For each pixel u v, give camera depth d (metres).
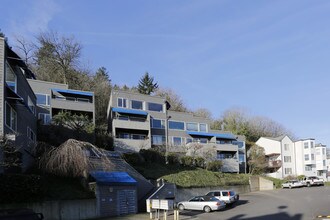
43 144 27.88
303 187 54.09
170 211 27.67
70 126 38.16
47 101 43.78
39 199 21.48
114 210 25.20
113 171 28.84
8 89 21.17
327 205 28.69
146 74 81.88
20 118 24.89
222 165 53.78
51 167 24.33
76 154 24.73
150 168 40.88
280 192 44.28
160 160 45.75
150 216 22.80
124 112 49.91
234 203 32.28
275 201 33.28
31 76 39.00
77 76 62.06
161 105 55.62
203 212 27.08
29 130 29.05
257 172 67.81
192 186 36.38
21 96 25.16
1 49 20.52
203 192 37.50
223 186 41.59
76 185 25.23
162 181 34.41
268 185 52.31
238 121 88.81
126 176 27.94
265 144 77.25
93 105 46.41
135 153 41.34
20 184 20.81
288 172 74.50
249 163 67.56
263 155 69.38
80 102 45.59
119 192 25.91
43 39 59.91
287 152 75.94
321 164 76.94
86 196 23.86
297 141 77.69
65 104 44.34
